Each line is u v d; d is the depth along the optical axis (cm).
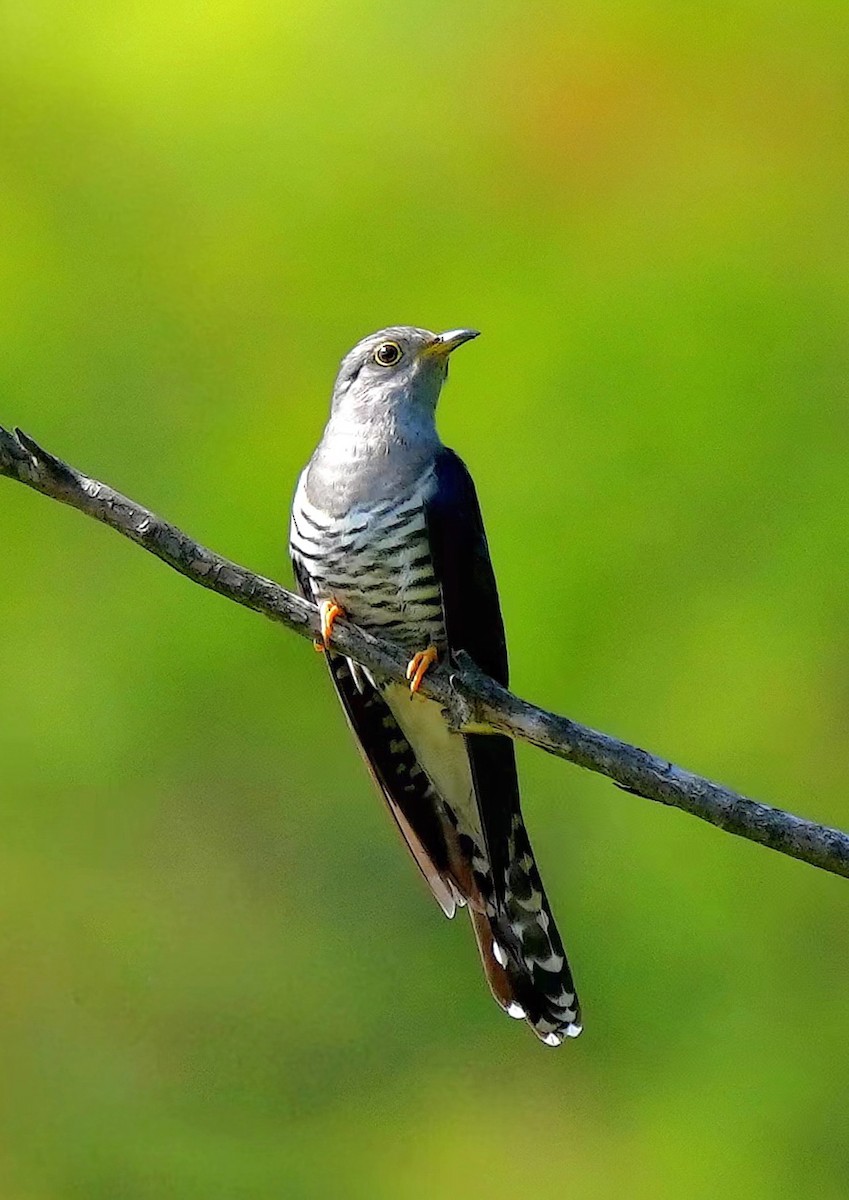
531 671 1156
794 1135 1072
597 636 1169
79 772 1240
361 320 1314
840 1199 1057
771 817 754
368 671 919
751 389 1223
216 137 1362
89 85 1376
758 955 1113
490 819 940
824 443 1215
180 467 1284
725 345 1236
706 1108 1084
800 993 1103
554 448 1215
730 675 1168
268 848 1246
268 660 1252
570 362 1239
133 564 1266
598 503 1201
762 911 1121
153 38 1380
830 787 1152
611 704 1156
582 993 1137
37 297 1329
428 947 1234
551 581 1178
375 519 952
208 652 1247
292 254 1336
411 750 970
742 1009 1104
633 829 1163
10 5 1396
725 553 1192
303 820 1252
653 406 1219
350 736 1262
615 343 1243
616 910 1147
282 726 1252
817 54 1349
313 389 1299
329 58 1371
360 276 1324
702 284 1266
